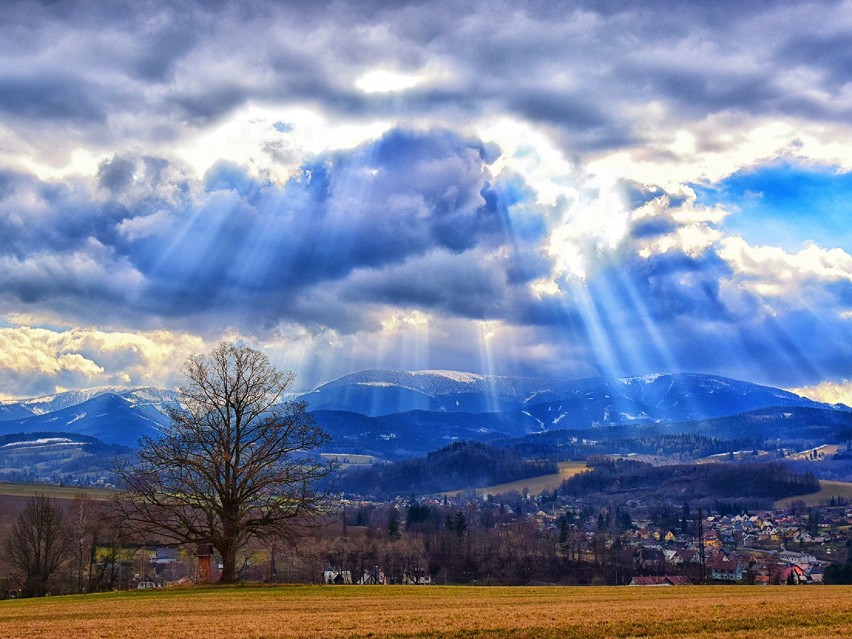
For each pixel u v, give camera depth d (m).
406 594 48.34
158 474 53.28
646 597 45.66
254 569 83.69
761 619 33.84
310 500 54.69
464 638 31.09
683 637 30.38
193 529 54.06
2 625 35.69
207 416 54.53
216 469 53.62
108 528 54.81
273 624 34.28
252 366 55.69
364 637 31.05
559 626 32.62
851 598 42.22
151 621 36.12
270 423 55.06
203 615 38.34
